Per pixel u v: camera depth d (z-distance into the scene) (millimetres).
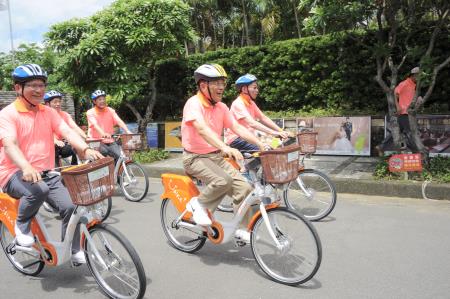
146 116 11289
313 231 3299
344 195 6453
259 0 16766
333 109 10258
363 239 4445
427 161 6867
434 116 8164
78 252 3439
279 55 10836
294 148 3363
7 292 3541
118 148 6637
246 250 4324
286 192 5395
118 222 5438
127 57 10484
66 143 6348
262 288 3436
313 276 3502
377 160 8438
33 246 3605
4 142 3164
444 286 3338
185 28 10727
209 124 3859
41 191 3279
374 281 3463
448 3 6535
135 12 10039
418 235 4520
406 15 7594
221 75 3711
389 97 7113
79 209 3303
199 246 4227
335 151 9195
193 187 4168
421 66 6508
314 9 6723
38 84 3348
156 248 4453
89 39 9633
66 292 3512
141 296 3133
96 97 6672
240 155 3404
